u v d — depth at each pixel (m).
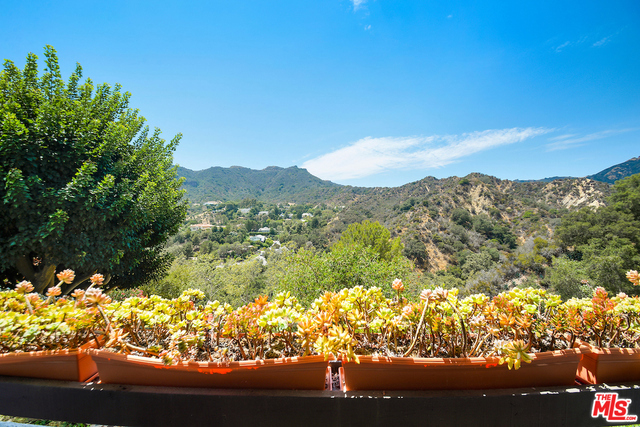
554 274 15.66
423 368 1.19
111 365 1.27
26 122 4.78
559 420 1.19
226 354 1.41
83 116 5.43
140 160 6.79
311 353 1.28
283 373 1.22
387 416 1.15
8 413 1.30
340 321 1.43
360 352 1.35
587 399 1.22
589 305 1.40
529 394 1.18
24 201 4.14
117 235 5.44
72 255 4.81
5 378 1.33
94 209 4.87
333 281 5.62
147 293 9.40
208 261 20.06
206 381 1.24
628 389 1.24
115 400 1.23
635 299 1.39
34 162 4.53
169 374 1.25
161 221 6.90
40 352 1.28
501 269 26.39
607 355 1.27
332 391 1.22
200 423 1.19
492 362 1.19
